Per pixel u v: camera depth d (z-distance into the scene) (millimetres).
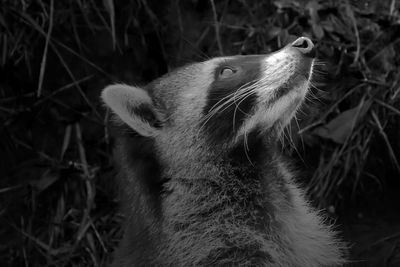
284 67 4672
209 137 4789
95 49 6648
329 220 5898
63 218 6531
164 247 4652
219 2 6648
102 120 6594
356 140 6172
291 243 4773
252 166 4801
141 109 4867
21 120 6613
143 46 6668
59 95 6613
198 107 4828
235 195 4766
